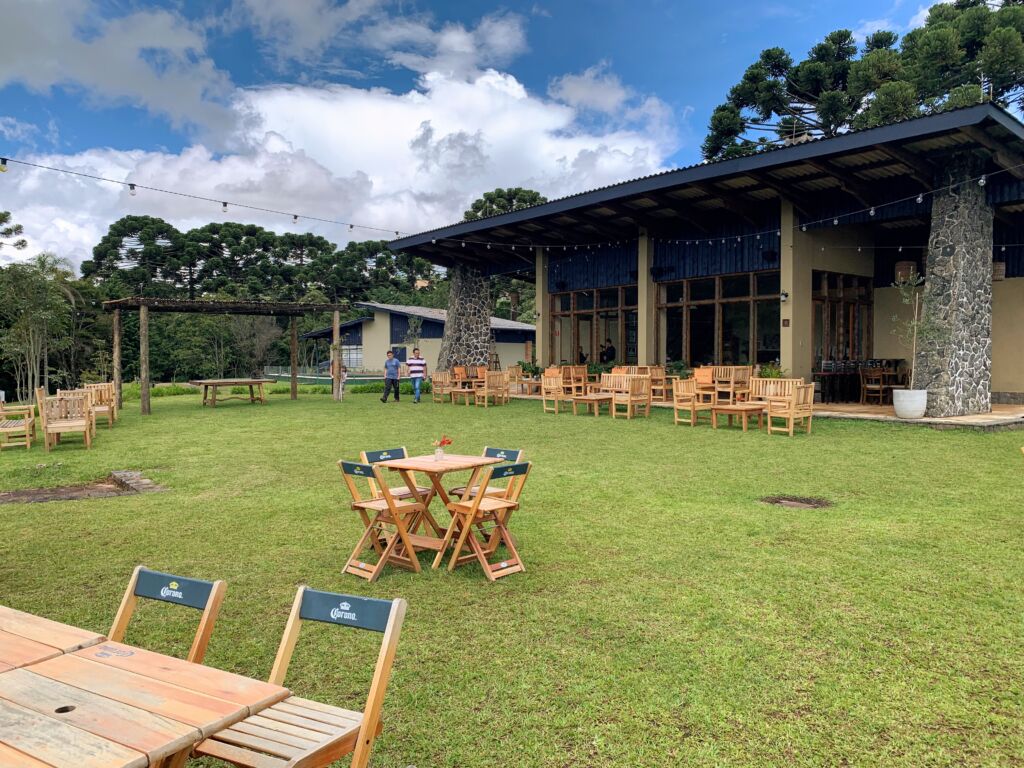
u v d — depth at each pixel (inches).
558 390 591.2
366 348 1453.0
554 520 227.5
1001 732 100.8
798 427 459.8
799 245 605.6
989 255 497.4
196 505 258.8
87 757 54.9
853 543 196.2
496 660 125.8
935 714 106.0
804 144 484.1
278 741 76.2
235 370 1493.6
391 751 97.7
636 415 562.3
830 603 150.9
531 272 955.3
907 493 261.7
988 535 202.4
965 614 143.9
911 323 485.4
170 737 58.5
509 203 1574.8
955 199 464.8
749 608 148.8
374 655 128.6
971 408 484.4
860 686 114.8
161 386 986.1
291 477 314.3
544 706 109.6
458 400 711.1
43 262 837.8
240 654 129.1
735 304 666.2
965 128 410.3
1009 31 686.5
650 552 190.4
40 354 901.2
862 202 549.0
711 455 357.7
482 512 183.3
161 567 183.3
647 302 732.7
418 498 189.5
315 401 759.7
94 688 68.8
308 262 2231.8
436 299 1953.7
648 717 106.1
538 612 148.7
